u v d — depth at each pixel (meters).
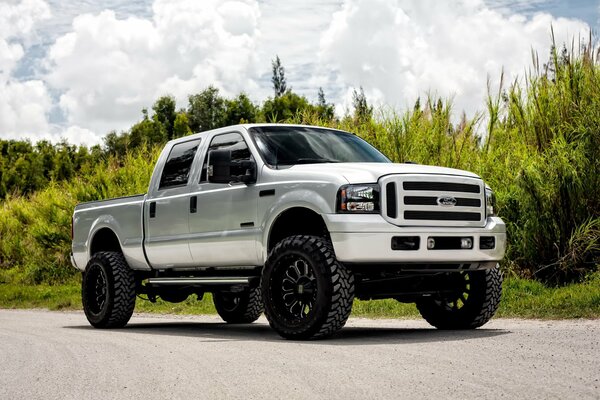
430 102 14.34
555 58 13.44
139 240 9.96
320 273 7.38
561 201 11.90
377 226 7.32
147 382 5.45
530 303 10.04
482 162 13.52
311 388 4.99
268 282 7.77
